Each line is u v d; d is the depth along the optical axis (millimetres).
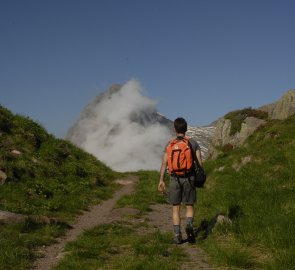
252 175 16812
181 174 9625
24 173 17938
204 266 7938
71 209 15367
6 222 11203
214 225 10789
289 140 19250
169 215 15508
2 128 21297
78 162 24016
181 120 9820
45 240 10383
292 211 10672
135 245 9398
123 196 19016
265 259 7957
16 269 7969
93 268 7824
